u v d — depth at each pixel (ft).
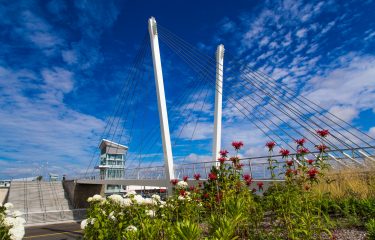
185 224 10.86
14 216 17.08
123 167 148.56
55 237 72.69
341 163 27.63
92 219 17.06
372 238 14.08
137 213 17.01
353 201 19.80
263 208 18.80
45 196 139.54
